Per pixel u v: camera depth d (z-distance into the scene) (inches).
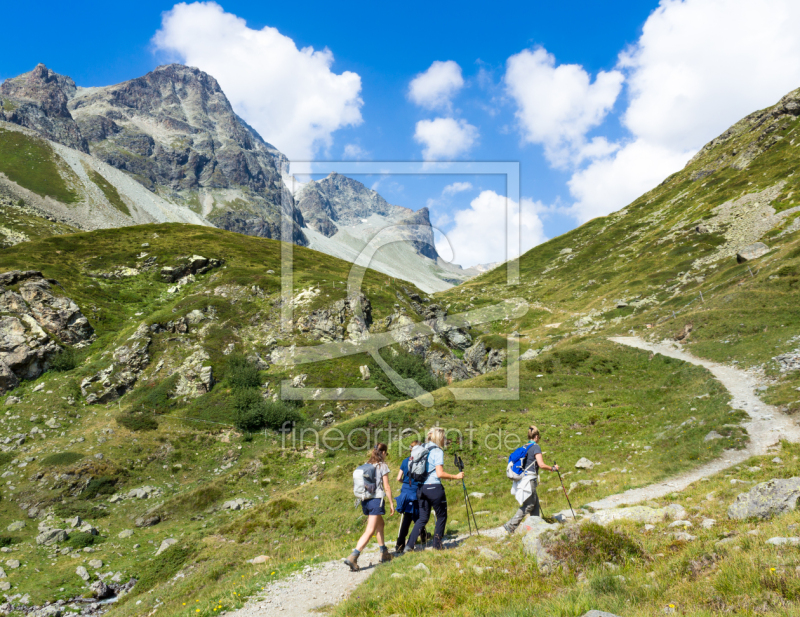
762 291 1820.9
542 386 1590.8
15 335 2052.2
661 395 1302.9
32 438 1665.8
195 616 356.2
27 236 4980.3
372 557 444.1
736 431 774.5
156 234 4015.8
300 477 1493.6
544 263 5442.9
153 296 2965.1
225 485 1482.5
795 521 281.6
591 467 826.8
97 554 1149.7
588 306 3464.6
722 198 4284.0
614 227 5615.2
